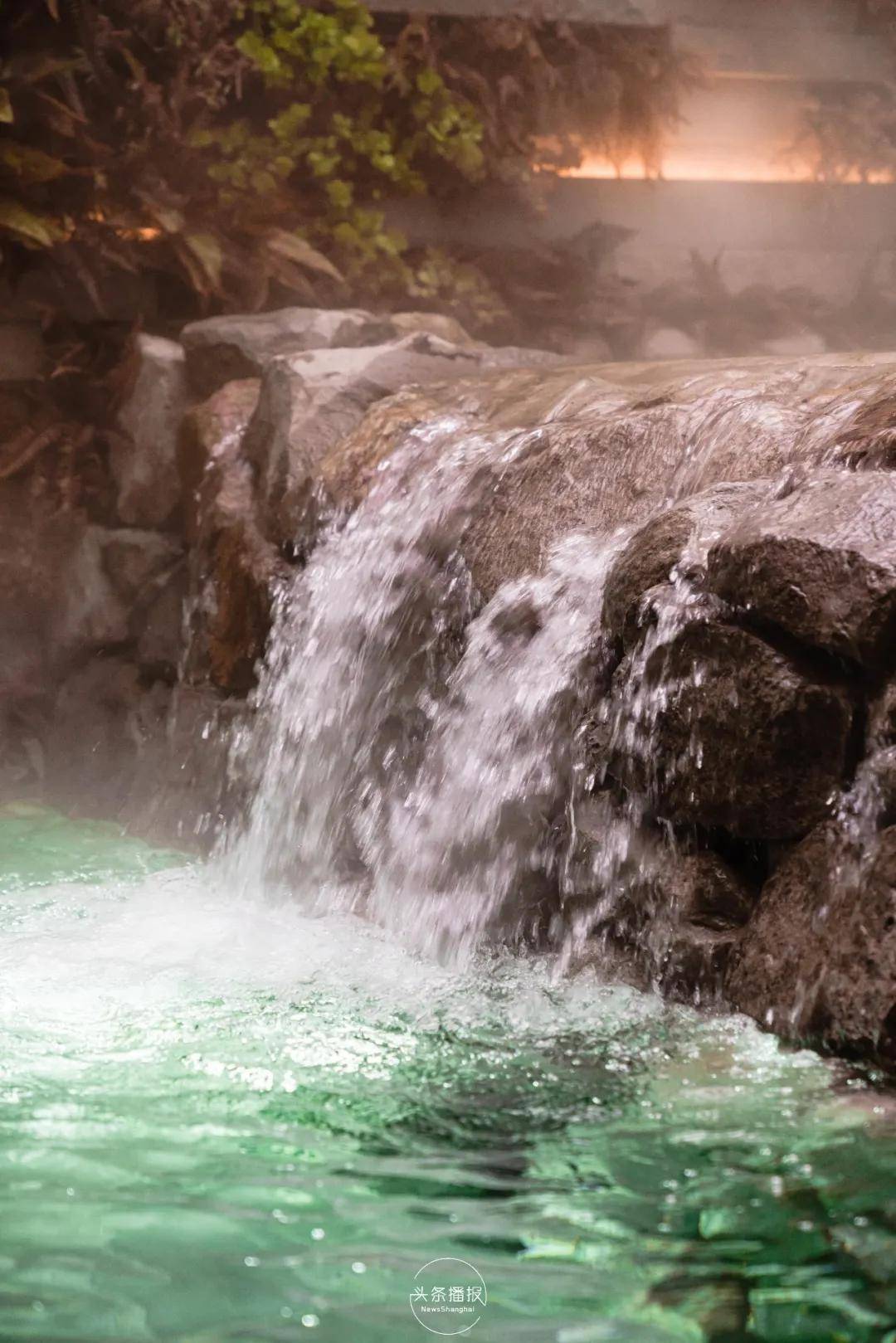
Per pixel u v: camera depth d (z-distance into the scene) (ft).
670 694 11.30
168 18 27.48
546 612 13.73
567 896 12.26
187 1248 7.15
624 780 11.91
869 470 11.23
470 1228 7.38
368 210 30.35
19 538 25.94
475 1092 9.30
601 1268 6.94
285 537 18.74
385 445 17.83
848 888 9.84
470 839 13.69
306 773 16.78
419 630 15.64
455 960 12.77
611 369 18.34
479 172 30.19
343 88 29.32
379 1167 8.14
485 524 15.24
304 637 17.46
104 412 27.04
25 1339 6.26
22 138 27.61
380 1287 6.76
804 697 10.27
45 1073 9.62
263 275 27.48
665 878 11.39
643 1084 9.37
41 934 13.56
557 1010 10.92
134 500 23.40
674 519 11.97
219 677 19.38
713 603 11.13
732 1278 6.82
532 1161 8.21
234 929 13.87
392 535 16.52
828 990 9.57
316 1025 10.66
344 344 23.20
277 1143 8.50
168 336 27.76
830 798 10.31
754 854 11.22
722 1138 8.43
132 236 27.12
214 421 21.62
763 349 31.37
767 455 12.79
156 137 27.61
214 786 18.58
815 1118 8.68
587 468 14.61
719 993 10.69
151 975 12.05
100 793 21.86
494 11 30.42
